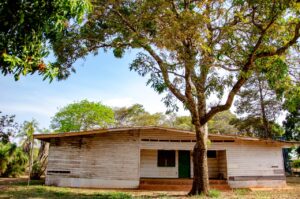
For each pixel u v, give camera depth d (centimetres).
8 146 2531
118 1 1327
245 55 1229
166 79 1317
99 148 1959
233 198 1379
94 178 1911
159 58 1312
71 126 3453
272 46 1185
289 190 1817
